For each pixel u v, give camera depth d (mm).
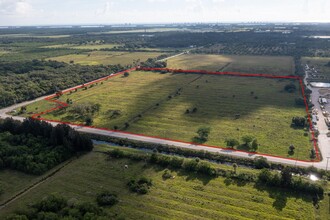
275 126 158125
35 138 138625
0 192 105125
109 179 112938
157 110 185250
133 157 126812
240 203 98562
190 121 167000
